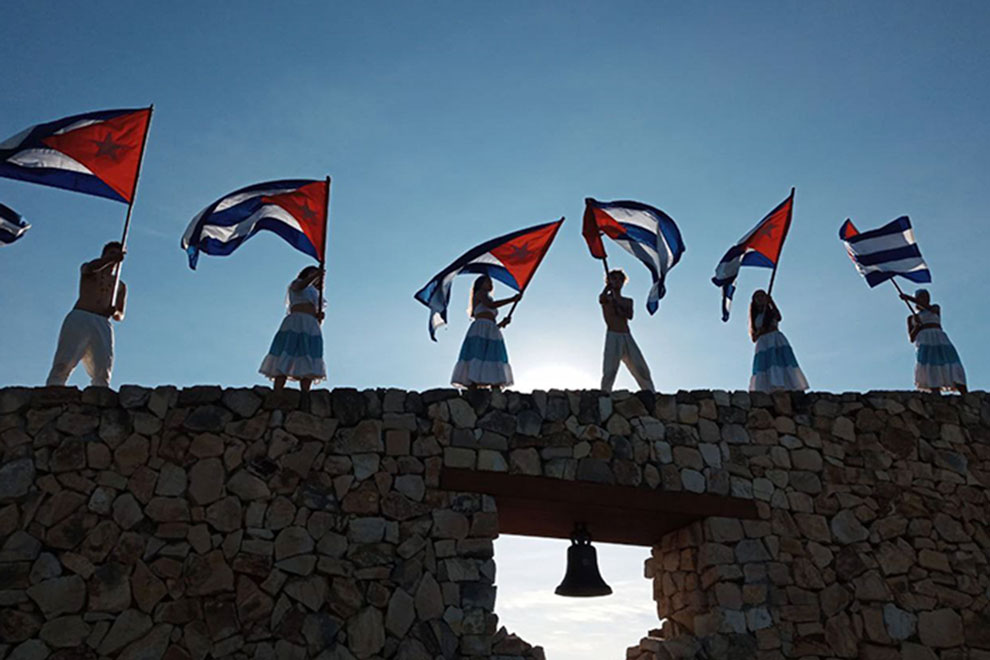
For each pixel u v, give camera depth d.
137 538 9.62
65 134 11.05
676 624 11.60
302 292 11.72
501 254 12.38
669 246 12.86
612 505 10.86
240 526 9.85
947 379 13.49
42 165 10.88
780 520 11.35
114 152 11.26
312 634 9.53
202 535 9.75
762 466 11.62
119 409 10.14
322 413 10.54
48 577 9.28
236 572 9.66
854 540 11.44
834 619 10.93
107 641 9.16
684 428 11.59
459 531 10.32
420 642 9.73
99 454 9.88
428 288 12.02
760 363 13.21
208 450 10.12
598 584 10.66
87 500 9.66
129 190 11.26
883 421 12.29
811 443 11.91
